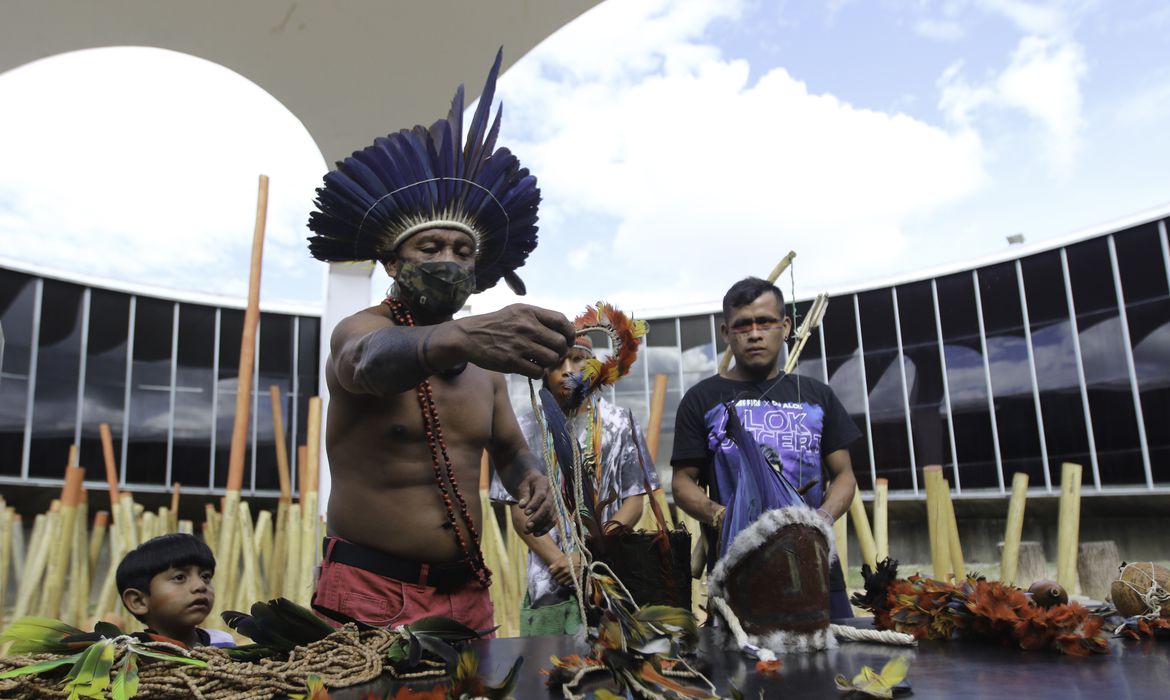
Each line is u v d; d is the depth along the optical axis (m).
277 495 7.77
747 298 2.79
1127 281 6.70
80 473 3.97
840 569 2.67
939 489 3.75
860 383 7.56
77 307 7.36
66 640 1.26
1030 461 7.01
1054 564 6.93
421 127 1.75
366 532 1.74
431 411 1.76
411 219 1.71
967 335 7.33
